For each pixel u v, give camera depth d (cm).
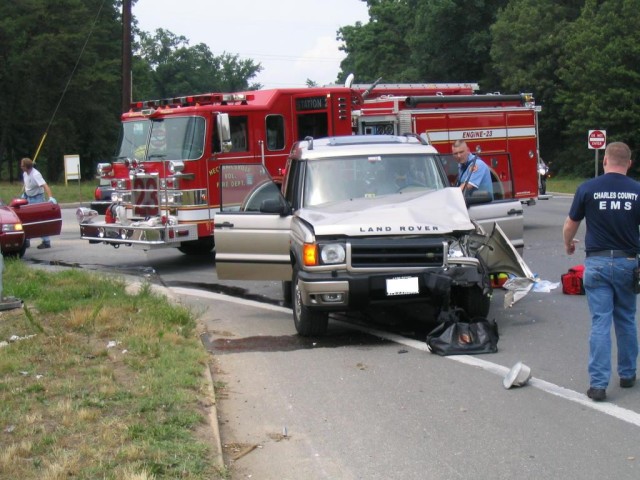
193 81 10894
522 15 4891
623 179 657
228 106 1478
